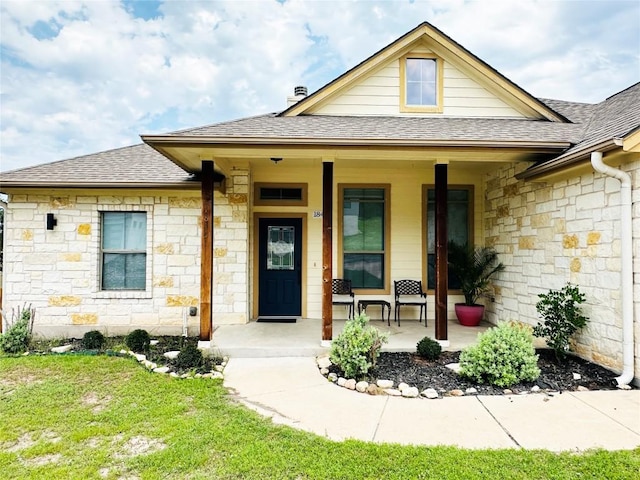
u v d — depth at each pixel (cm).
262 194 806
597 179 502
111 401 401
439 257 587
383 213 823
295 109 750
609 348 482
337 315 805
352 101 759
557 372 484
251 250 793
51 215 717
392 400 407
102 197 732
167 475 270
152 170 757
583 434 327
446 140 536
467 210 830
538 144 545
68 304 726
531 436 324
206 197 576
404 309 811
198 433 326
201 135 530
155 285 733
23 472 275
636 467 274
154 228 736
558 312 518
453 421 355
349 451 297
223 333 659
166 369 498
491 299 778
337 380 464
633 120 496
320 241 805
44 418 361
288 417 364
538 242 627
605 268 487
